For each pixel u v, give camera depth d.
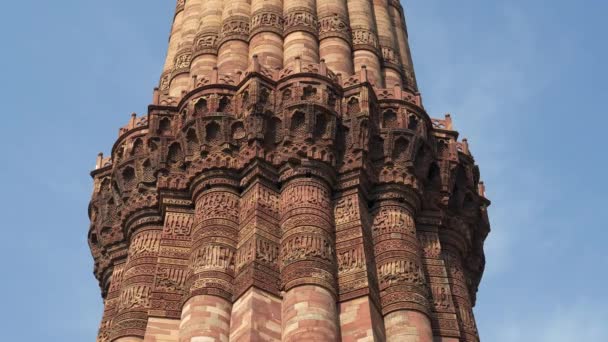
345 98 29.88
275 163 28.08
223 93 29.72
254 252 25.48
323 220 26.56
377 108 30.25
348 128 29.09
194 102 29.58
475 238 32.12
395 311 25.33
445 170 30.30
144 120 31.73
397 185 28.62
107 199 31.72
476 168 32.44
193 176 28.33
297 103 28.66
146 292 27.25
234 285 25.36
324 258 25.47
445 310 26.94
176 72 34.19
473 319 28.44
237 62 32.47
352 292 25.17
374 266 26.58
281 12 34.56
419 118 30.38
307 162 27.84
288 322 23.89
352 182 28.05
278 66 32.12
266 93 29.34
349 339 24.09
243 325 23.91
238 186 28.16
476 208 31.55
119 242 30.58
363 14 35.84
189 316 24.48
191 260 26.16
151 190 29.58
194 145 29.00
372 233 27.58
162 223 29.06
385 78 34.12
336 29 34.00
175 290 26.30
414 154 29.27
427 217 29.33
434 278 27.70
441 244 29.97
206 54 33.59
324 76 29.64
